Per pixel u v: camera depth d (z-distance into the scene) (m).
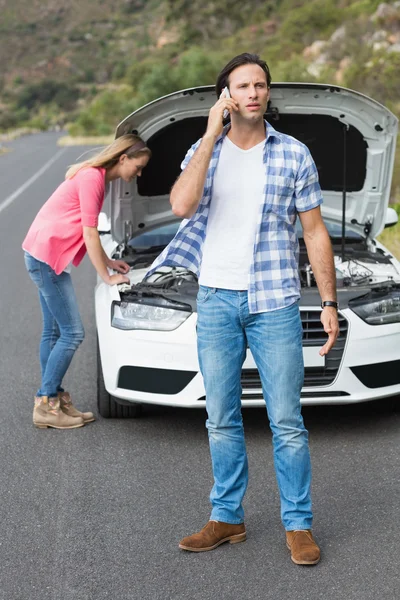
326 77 42.09
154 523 4.18
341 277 5.69
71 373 6.84
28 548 3.94
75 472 4.86
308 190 3.76
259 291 3.74
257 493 4.52
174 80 54.69
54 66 199.25
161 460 5.01
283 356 3.77
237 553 3.85
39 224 5.47
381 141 5.91
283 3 80.19
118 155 5.39
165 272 5.86
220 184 3.72
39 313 9.09
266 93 3.65
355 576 3.59
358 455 4.99
